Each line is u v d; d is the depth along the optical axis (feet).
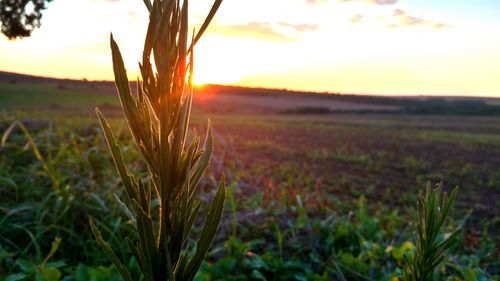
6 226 10.09
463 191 33.55
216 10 1.70
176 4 1.69
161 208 1.73
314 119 151.23
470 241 13.52
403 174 39.83
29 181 12.29
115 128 23.32
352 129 104.53
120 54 1.67
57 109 106.93
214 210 1.80
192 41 1.70
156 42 1.67
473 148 69.87
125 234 10.63
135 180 1.79
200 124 69.10
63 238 10.37
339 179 32.65
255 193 16.87
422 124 138.62
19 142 17.26
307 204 15.56
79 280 7.86
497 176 42.14
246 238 11.80
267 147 51.03
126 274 1.78
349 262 9.63
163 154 1.70
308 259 10.77
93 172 13.46
